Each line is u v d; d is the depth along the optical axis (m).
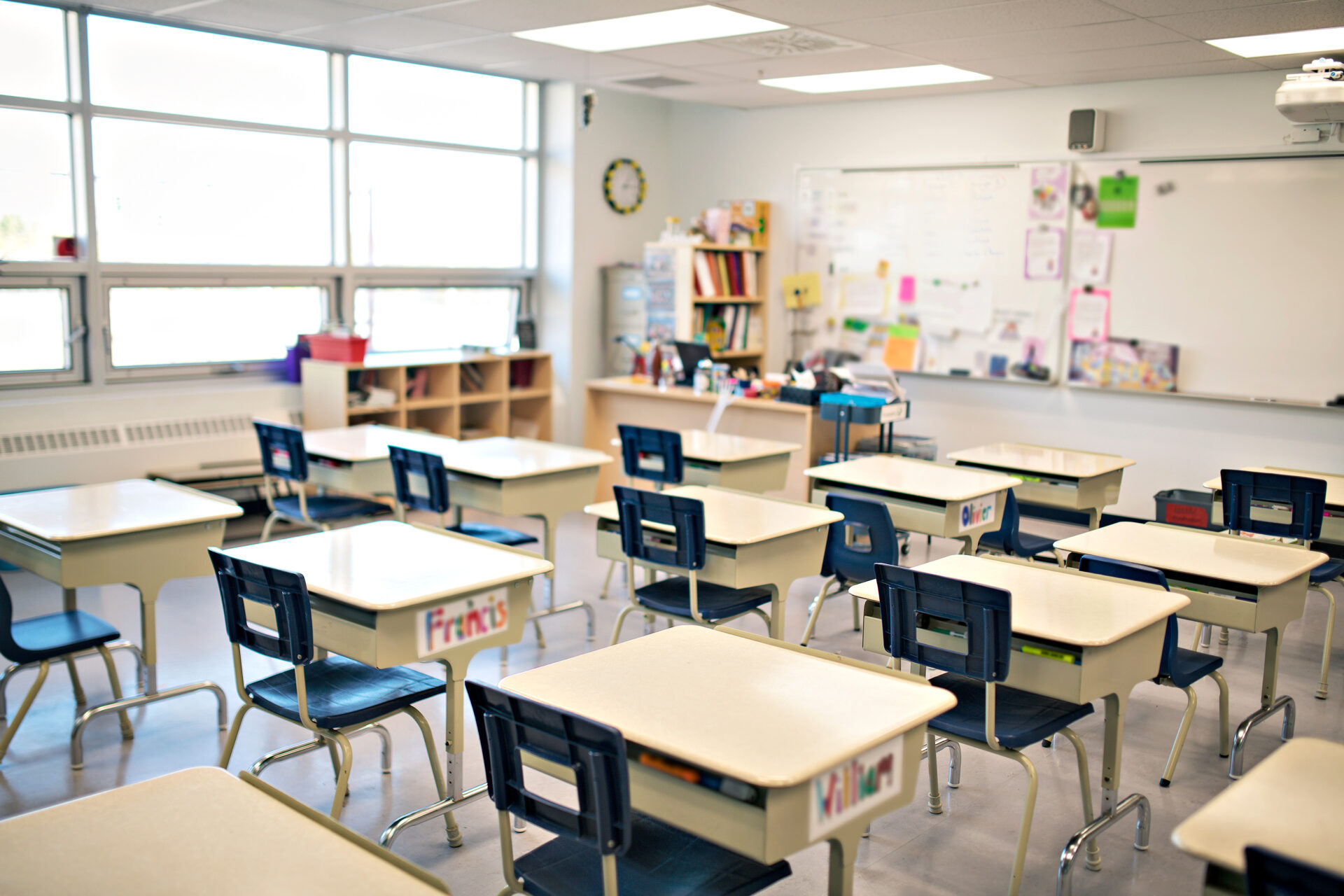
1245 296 6.24
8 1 5.52
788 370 7.38
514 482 4.46
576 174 8.02
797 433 6.50
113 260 6.10
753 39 5.48
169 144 6.26
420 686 2.94
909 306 7.58
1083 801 2.87
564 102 7.95
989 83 6.67
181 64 6.24
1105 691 2.67
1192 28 4.93
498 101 7.91
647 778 2.04
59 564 3.39
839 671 2.34
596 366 8.41
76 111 5.81
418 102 7.44
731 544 3.50
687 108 8.60
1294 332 6.10
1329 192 5.90
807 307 8.09
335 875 1.59
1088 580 3.09
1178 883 2.83
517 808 2.02
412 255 7.59
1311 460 6.14
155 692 3.56
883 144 7.59
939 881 2.83
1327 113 4.66
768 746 1.93
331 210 7.09
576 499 4.77
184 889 1.54
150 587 3.55
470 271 7.86
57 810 1.77
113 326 6.16
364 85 7.13
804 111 7.95
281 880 1.57
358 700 2.84
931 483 4.44
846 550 4.12
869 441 6.65
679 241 7.59
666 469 5.25
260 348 6.87
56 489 4.12
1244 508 4.38
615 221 8.39
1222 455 6.43
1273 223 6.10
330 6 5.14
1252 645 4.79
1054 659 2.60
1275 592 3.33
